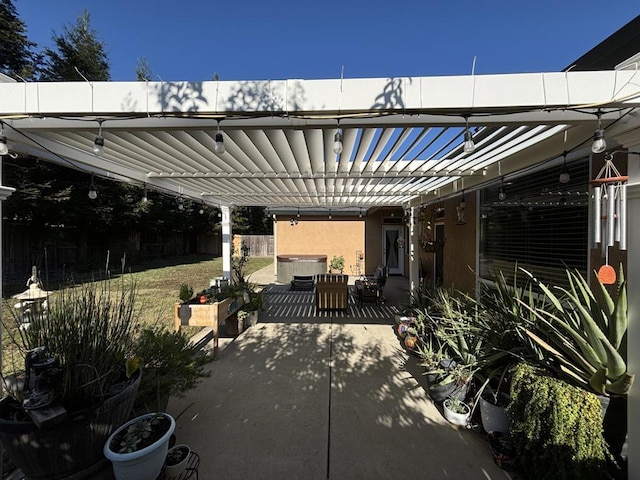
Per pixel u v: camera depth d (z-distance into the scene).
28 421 1.60
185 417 2.71
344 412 2.79
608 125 1.95
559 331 2.28
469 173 3.75
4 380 1.90
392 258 11.73
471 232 5.27
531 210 3.78
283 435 2.47
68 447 1.66
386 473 2.08
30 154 2.77
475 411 2.62
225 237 7.36
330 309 6.25
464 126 2.06
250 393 3.12
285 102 1.86
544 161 2.89
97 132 2.27
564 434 1.72
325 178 3.88
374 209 9.82
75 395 1.80
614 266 2.63
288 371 3.64
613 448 1.83
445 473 2.08
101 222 12.74
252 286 6.16
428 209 7.52
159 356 2.51
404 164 3.75
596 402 1.69
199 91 1.89
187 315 3.98
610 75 1.74
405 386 3.27
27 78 10.70
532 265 3.76
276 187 5.20
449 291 4.86
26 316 2.26
